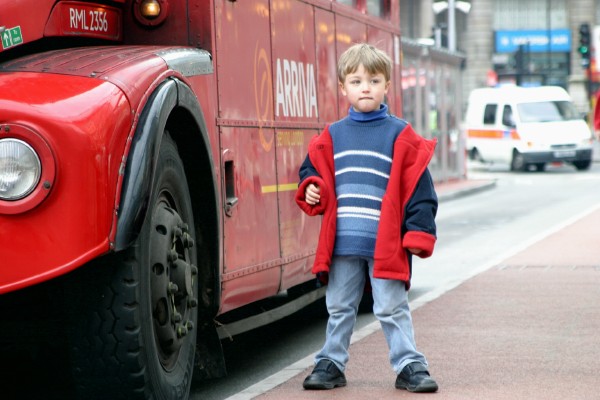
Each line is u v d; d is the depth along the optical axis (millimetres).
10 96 5688
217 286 7176
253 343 9969
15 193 5562
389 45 13461
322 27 10461
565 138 44812
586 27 59594
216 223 7117
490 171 46656
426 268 15859
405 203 7125
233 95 7910
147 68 6234
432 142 7242
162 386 6270
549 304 11469
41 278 5578
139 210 5758
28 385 7801
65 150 5590
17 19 6457
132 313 5934
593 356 8633
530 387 7523
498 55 93688
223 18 7773
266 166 8609
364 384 7668
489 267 14977
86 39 6934
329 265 7281
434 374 7992
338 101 10891
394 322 7305
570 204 28641
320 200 7250
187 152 6918
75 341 5984
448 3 57500
